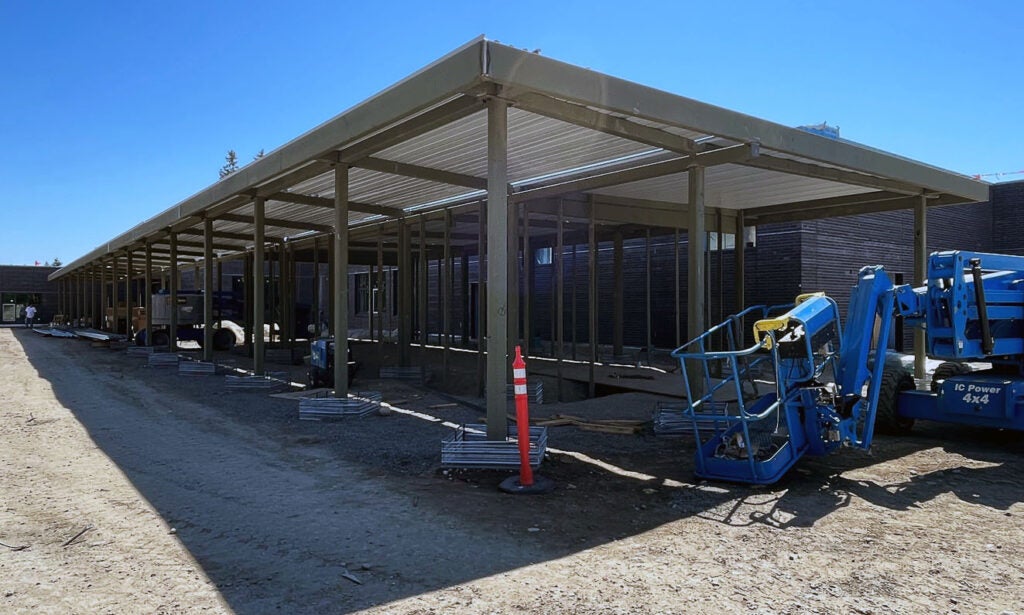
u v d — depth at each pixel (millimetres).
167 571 4008
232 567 4070
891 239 18234
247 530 4723
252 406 10203
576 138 8195
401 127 7676
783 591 3697
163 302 21438
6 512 5145
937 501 5379
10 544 4465
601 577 3881
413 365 15984
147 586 3797
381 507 5215
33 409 10031
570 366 15062
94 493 5645
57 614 3453
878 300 6672
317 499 5441
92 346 23484
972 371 8320
